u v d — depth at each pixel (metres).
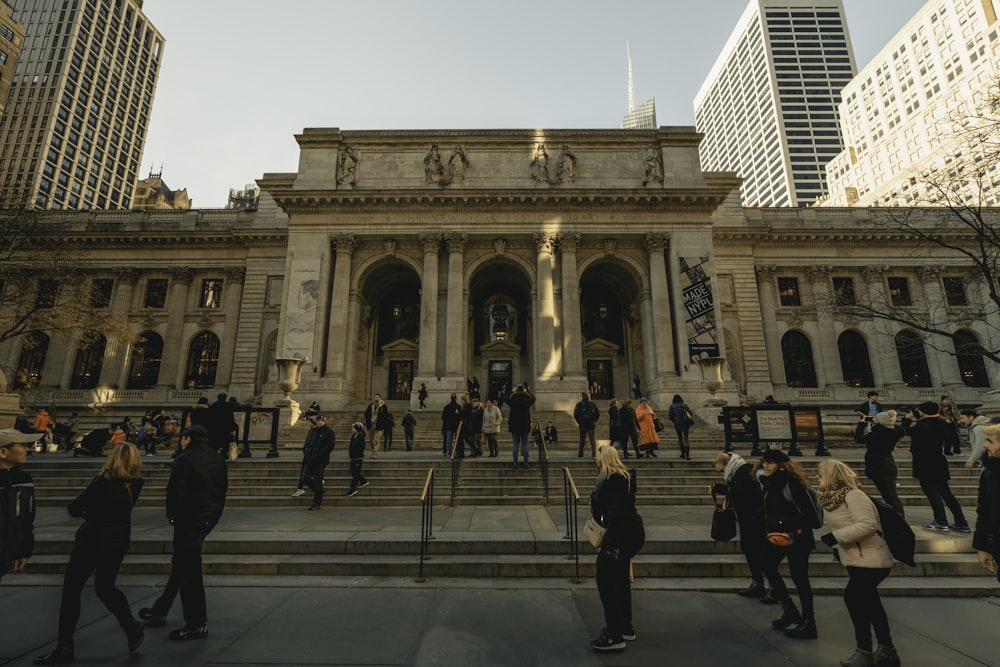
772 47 146.75
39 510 12.47
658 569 8.09
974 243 41.88
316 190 36.81
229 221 45.38
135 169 104.31
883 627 5.01
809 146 137.38
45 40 90.31
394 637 5.62
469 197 37.03
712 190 36.34
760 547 7.05
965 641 5.71
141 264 44.25
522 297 44.12
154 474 14.94
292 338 34.97
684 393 33.62
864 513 5.12
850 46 146.00
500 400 32.22
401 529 9.87
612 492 5.63
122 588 7.42
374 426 18.67
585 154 39.34
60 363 41.59
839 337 44.00
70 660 4.99
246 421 17.88
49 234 43.34
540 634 5.73
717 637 5.75
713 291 35.41
